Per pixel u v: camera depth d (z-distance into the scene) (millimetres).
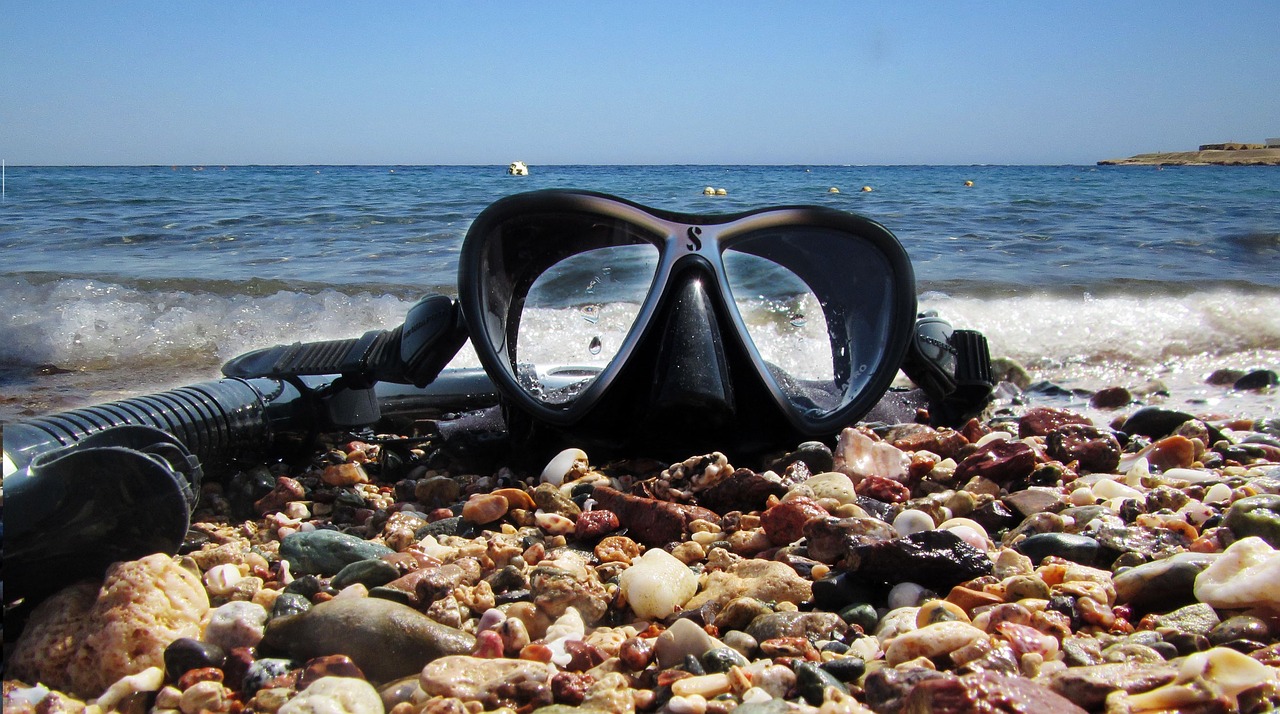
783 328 406
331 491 354
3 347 618
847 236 384
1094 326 680
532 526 321
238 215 1646
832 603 260
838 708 198
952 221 1688
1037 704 184
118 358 613
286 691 211
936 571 259
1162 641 229
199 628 234
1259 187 3338
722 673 217
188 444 321
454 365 523
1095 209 2014
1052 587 259
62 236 1295
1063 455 383
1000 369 559
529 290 394
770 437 376
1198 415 480
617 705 205
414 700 210
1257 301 724
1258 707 199
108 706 211
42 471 233
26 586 238
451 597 251
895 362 375
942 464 373
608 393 358
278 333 680
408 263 1034
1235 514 292
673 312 356
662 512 309
